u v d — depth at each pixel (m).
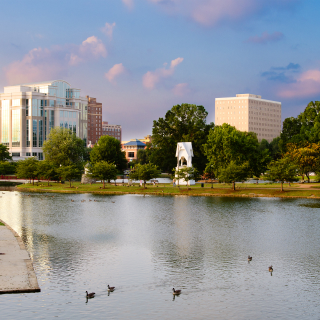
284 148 160.25
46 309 27.78
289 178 97.12
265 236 50.78
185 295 30.92
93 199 94.88
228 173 102.44
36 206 81.25
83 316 27.00
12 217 66.31
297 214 68.44
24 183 139.88
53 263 38.31
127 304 29.09
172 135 163.12
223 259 40.28
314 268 37.47
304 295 31.09
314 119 157.25
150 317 27.17
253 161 113.06
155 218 65.38
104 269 36.69
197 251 43.31
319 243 46.97
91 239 48.97
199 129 158.62
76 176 126.50
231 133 110.75
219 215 68.06
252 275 35.50
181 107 162.38
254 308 28.78
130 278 34.41
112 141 158.50
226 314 27.83
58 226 57.88
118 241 47.91
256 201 87.81
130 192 110.38
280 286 32.94
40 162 133.62
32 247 44.56
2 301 28.55
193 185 123.12
